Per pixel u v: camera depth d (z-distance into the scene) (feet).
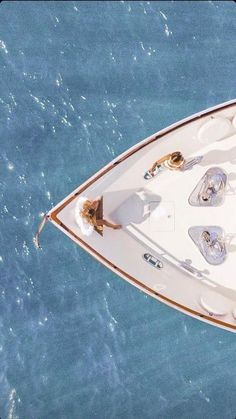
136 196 33.55
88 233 31.48
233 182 33.63
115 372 44.16
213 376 44.29
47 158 43.06
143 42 43.47
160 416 44.34
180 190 33.55
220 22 43.57
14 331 43.83
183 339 43.91
